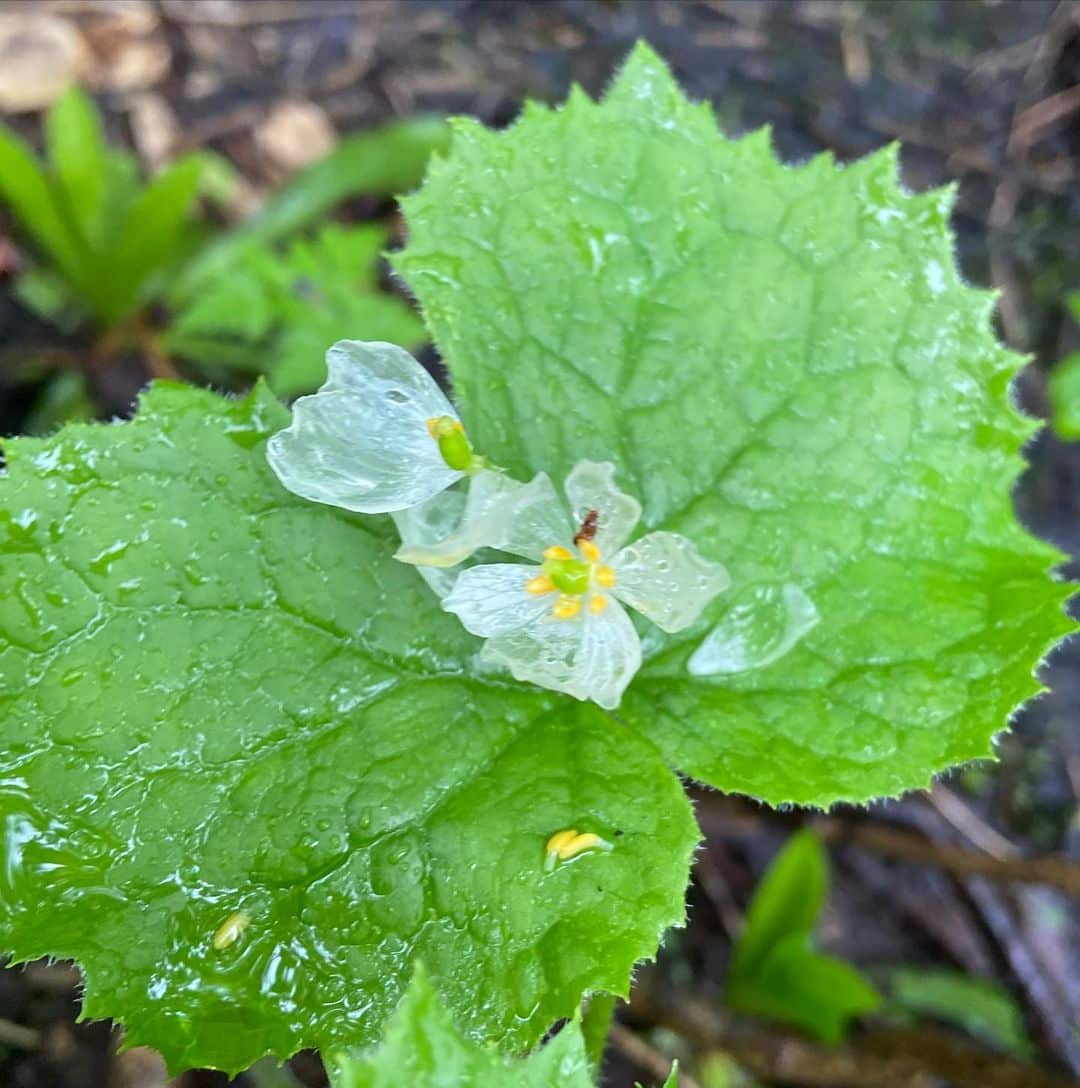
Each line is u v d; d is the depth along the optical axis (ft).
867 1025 0.55
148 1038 0.25
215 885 0.27
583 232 0.32
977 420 0.32
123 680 0.27
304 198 0.65
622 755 0.29
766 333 0.32
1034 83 0.77
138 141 0.70
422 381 0.27
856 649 0.31
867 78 0.77
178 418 0.29
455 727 0.29
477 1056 0.21
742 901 0.59
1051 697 0.64
